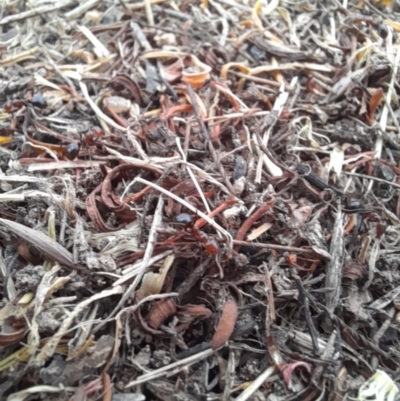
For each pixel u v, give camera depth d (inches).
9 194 3.8
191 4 5.9
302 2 5.9
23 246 3.5
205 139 4.3
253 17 5.7
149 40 5.6
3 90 4.9
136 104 4.8
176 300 3.4
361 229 4.0
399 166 4.6
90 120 4.7
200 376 3.2
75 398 3.0
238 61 5.4
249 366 3.3
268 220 3.7
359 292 3.7
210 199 3.8
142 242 3.6
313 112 4.8
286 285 3.5
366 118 4.8
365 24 5.6
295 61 5.3
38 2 5.7
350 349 3.4
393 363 3.4
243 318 3.4
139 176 4.0
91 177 4.0
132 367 3.2
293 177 4.1
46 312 3.2
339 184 4.3
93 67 5.2
